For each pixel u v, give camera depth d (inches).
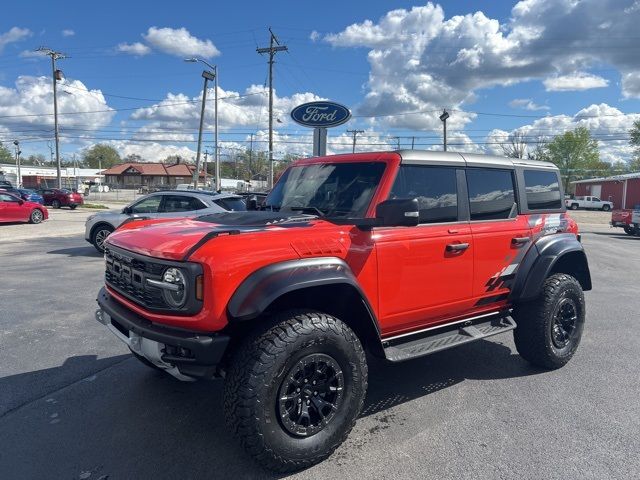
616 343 218.2
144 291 120.2
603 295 327.9
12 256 478.0
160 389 164.1
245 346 111.9
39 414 145.9
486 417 145.6
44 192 1441.9
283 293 110.0
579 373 181.5
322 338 115.3
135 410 148.8
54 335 221.9
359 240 130.2
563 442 130.8
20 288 322.7
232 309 107.9
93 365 185.6
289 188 164.7
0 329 230.4
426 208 147.6
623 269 458.6
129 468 118.1
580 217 1656.0
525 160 184.9
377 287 134.4
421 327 152.8
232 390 109.3
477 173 164.4
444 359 197.2
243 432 108.6
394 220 120.3
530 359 181.8
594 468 118.4
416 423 142.0
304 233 122.5
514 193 176.4
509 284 172.7
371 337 132.1
